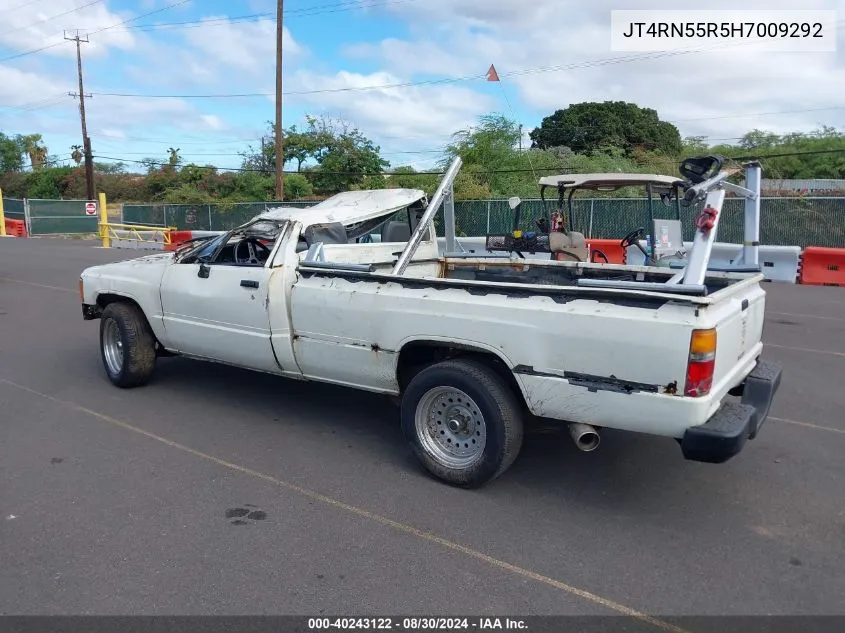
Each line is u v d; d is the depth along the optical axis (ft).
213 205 103.45
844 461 16.58
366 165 129.80
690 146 150.71
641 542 12.78
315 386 23.09
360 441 17.99
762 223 61.16
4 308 39.11
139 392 22.22
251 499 14.49
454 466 15.02
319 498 14.57
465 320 14.29
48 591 11.09
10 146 223.10
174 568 11.77
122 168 228.43
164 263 21.20
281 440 18.02
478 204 72.64
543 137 153.07
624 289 12.87
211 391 22.38
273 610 10.62
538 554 12.33
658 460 16.67
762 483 15.35
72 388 22.63
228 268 19.01
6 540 12.69
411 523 13.47
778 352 27.71
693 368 11.99
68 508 13.99
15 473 15.71
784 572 11.76
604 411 12.94
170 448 17.39
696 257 13.24
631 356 12.46
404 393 15.56
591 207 65.05
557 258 33.22
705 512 13.98
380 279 15.76
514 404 14.26
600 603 10.87
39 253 79.20
